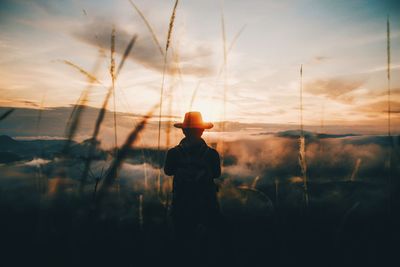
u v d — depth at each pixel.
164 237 2.38
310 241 2.52
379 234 2.54
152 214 2.65
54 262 1.72
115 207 2.61
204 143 2.47
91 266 1.74
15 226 2.63
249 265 2.21
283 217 3.04
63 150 0.96
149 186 2.51
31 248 1.98
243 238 2.68
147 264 2.12
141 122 0.92
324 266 2.13
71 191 1.19
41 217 1.77
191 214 2.32
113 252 2.13
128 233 2.44
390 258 2.19
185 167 2.37
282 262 2.23
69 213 1.54
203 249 2.49
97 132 0.95
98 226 2.15
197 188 2.34
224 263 2.28
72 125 0.95
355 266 2.11
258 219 3.10
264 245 2.53
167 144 1.79
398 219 2.67
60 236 1.81
